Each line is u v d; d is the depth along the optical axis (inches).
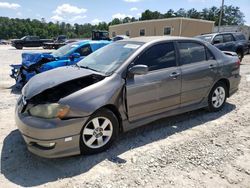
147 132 180.7
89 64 179.5
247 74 424.5
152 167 136.9
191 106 199.5
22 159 144.8
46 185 122.6
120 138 170.7
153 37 190.5
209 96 214.1
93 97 142.9
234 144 164.7
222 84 221.6
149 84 165.9
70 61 301.4
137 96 161.3
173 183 124.1
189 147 159.2
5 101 254.4
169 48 183.6
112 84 151.9
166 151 153.7
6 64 576.7
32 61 301.3
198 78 196.7
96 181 125.2
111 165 138.6
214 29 1540.4
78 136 138.0
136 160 143.5
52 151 132.7
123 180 126.0
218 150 156.2
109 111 150.0
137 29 1582.2
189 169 135.8
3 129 183.6
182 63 188.9
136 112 163.6
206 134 178.9
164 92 175.6
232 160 145.5
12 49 1274.6
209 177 129.4
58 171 133.6
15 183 124.0
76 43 359.3
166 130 184.4
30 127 132.2
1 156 147.6
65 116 133.1
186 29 1384.1
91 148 146.6
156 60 174.7
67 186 121.6
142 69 153.3
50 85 144.3
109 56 177.5
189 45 197.2
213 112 222.7
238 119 208.7
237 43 551.2
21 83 305.1
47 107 133.6
